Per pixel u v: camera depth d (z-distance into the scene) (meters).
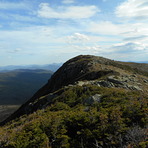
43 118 10.67
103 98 13.77
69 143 7.23
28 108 27.77
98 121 8.36
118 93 14.70
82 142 6.98
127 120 8.12
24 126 9.77
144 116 8.08
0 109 180.75
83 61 50.91
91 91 17.36
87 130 7.47
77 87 19.81
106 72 30.83
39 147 6.86
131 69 56.53
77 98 16.86
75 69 46.94
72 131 8.37
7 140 7.82
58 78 53.28
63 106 15.37
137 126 6.95
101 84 21.86
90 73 33.03
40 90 61.53
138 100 11.57
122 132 7.14
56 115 10.91
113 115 8.25
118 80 23.91
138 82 26.05
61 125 8.69
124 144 6.23
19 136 7.73
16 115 39.66
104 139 6.96
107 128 7.47
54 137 7.67
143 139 6.04
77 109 12.62
